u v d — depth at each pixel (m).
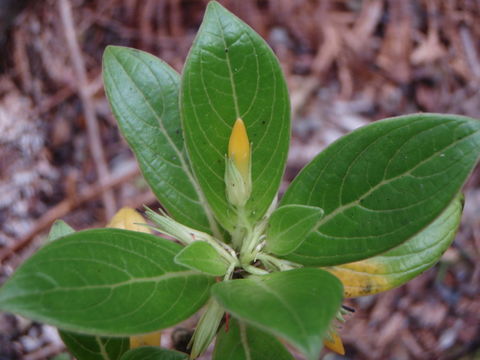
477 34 0.54
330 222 0.17
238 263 0.18
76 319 0.14
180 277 0.17
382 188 0.17
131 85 0.19
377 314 0.43
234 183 0.17
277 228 0.17
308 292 0.13
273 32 0.52
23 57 0.52
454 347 0.42
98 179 0.47
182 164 0.19
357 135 0.17
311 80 0.51
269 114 0.18
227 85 0.17
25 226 0.46
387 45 0.53
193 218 0.19
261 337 0.18
